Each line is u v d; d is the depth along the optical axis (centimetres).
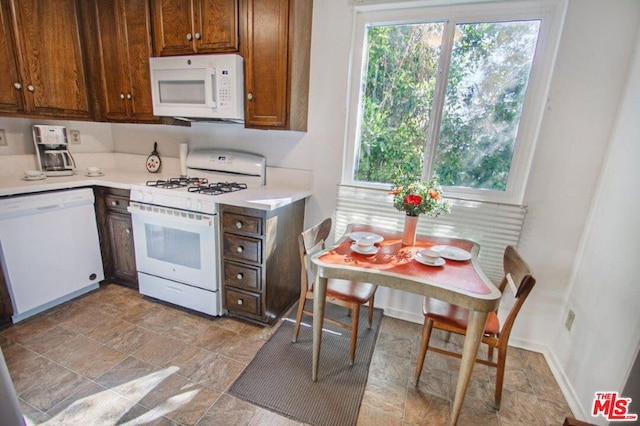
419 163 218
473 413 153
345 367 179
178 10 211
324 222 201
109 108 249
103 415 141
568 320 182
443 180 214
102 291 247
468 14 187
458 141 206
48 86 219
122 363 173
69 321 207
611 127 166
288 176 243
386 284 138
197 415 143
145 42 224
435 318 156
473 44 191
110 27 230
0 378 68
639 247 130
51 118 224
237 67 200
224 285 212
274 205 189
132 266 244
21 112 206
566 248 186
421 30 201
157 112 224
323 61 216
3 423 71
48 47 216
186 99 216
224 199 193
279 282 220
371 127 224
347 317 230
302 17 199
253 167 243
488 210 195
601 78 163
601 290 154
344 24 206
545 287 194
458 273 141
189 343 192
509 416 153
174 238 213
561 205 182
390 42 209
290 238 227
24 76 204
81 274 232
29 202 195
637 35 153
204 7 204
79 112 241
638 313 125
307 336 205
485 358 193
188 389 158
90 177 242
